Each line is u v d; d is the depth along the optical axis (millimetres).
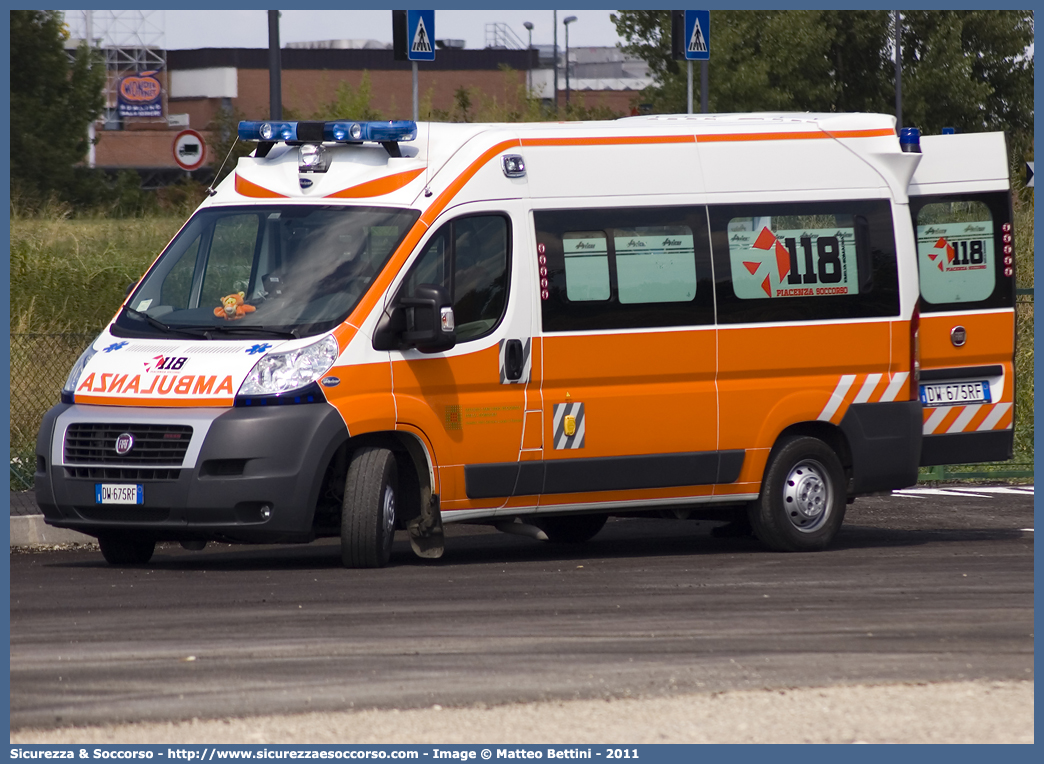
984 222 37125
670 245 32594
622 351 31906
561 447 31312
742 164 33688
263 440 27953
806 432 34594
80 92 147500
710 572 30047
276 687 19562
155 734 17547
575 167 31984
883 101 138000
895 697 19375
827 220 34344
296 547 35406
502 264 30953
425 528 30328
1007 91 144000
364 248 30172
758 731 17703
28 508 36812
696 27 62312
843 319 34344
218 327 29797
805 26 128250
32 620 23938
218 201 32312
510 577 28906
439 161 31031
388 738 17375
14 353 44031
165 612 24656
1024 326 54156
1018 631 23781
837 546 35719
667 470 32438
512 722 18031
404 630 23266
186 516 28047
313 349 28750
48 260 57500
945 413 36625
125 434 28375
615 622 24172
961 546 35562
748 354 33281
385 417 29156
